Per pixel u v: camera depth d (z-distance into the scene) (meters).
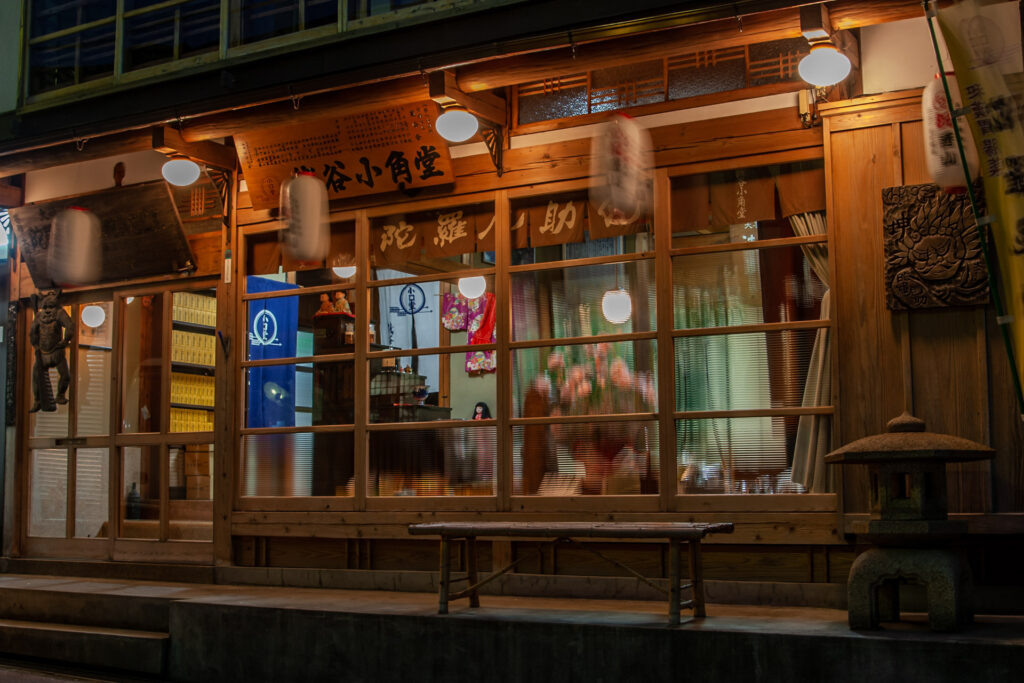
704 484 7.95
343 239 9.57
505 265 8.77
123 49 9.95
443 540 7.32
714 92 8.07
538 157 8.66
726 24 7.16
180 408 10.45
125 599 8.78
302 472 9.56
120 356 10.92
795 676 6.09
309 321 9.68
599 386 8.39
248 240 10.05
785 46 7.84
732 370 7.95
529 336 8.66
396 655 7.23
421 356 9.12
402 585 8.94
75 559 10.92
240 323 9.99
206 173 10.26
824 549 7.58
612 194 7.85
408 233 9.25
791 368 7.77
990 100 6.24
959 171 6.85
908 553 6.25
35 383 11.27
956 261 7.08
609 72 8.45
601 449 8.33
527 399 8.63
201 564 10.09
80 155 9.98
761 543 7.68
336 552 9.40
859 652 5.96
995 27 6.23
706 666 6.30
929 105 6.91
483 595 8.59
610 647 6.56
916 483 6.32
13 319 11.52
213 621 8.02
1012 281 6.18
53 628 8.82
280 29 9.19
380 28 8.16
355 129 9.03
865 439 6.53
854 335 7.44
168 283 10.59
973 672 5.71
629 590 8.08
